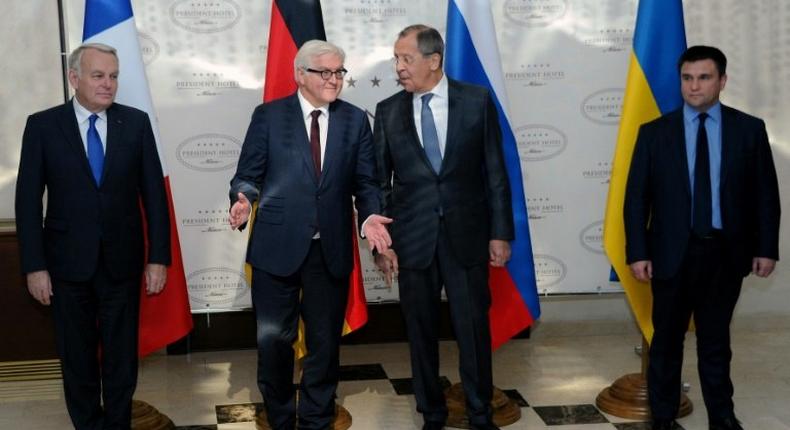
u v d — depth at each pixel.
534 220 4.73
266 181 3.49
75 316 3.43
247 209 3.24
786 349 4.84
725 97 4.88
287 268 3.41
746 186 3.48
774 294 5.13
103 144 3.42
